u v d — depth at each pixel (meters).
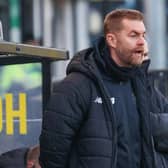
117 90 7.21
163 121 7.48
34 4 27.56
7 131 8.67
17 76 9.20
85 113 7.07
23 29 27.55
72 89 7.04
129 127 7.19
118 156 7.07
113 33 7.20
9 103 8.72
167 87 12.66
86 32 28.84
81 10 28.66
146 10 28.92
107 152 6.96
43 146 7.11
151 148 7.26
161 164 7.48
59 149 7.03
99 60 7.16
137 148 7.22
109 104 7.05
